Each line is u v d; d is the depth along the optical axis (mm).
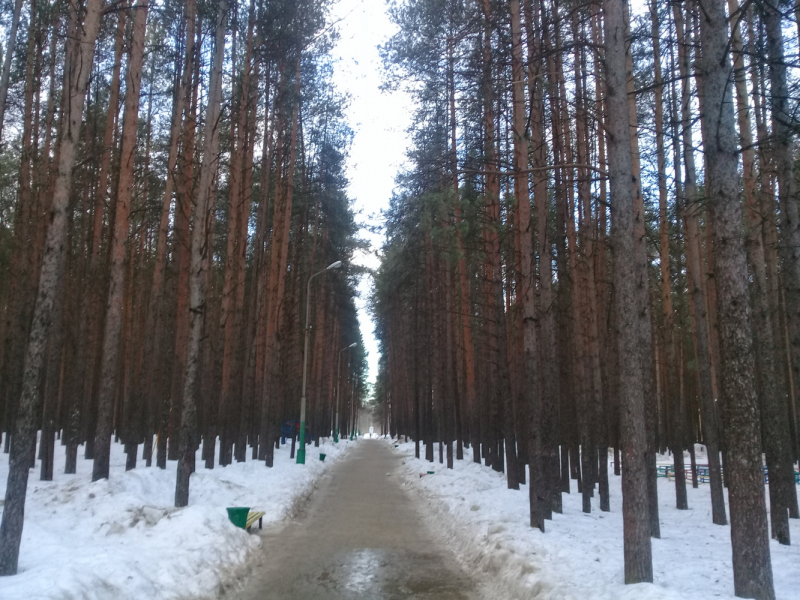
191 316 11695
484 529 10297
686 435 31047
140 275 24125
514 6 11742
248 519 11125
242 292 20750
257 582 8211
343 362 68188
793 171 11117
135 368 23172
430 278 27359
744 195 12781
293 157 22625
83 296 19000
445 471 21594
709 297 18703
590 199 15359
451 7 14406
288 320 28656
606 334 19453
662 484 21672
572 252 14836
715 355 20578
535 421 10109
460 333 27156
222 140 20406
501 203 14289
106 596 5766
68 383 20359
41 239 16516
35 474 13758
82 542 7996
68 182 7000
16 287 16984
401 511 15328
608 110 7477
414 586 8023
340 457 37812
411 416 50688
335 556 9867
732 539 5922
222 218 24922
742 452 5898
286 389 34219
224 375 22203
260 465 20312
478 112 14750
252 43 19250
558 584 6727
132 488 11508
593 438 15656
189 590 6918
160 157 20156
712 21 6602
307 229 31438
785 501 9633
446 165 11891
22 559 6543
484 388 26969
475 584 8156
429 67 15008
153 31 18734
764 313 10492
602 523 11008
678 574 7156
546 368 12047
